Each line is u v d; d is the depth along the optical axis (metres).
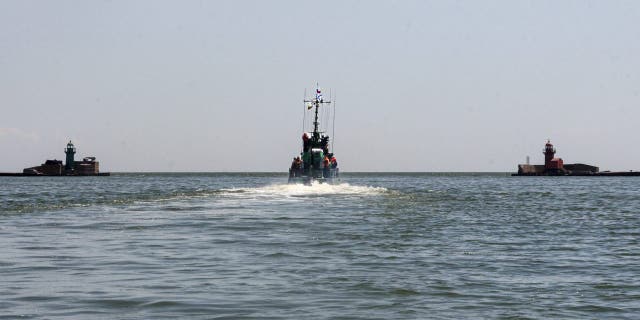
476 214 58.00
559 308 19.69
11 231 40.09
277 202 70.81
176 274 24.80
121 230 40.81
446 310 19.28
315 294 21.25
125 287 22.17
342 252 31.33
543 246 34.88
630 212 63.09
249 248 32.53
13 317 18.00
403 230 42.16
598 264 28.38
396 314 18.72
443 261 28.77
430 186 163.12
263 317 18.17
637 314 19.02
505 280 24.12
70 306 19.33
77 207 62.00
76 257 29.17
